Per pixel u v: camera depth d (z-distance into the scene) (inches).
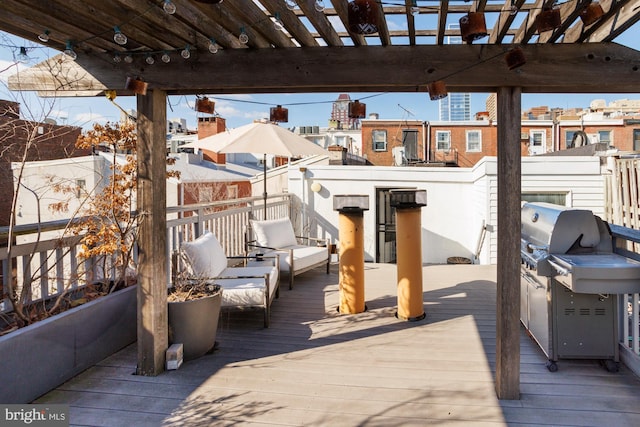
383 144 880.3
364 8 79.6
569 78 97.8
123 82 110.9
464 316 166.9
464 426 91.0
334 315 170.1
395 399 103.0
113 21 87.5
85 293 136.6
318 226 371.6
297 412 97.3
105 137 149.6
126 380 113.3
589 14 81.8
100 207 143.1
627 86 98.7
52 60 112.3
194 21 88.7
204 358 128.5
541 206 144.8
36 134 131.6
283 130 225.0
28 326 103.0
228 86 107.3
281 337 146.0
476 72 100.3
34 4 78.5
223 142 206.2
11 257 111.3
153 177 113.7
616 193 257.0
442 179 375.2
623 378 113.2
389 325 157.2
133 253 155.3
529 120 889.5
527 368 120.5
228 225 233.6
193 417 95.3
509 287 102.2
